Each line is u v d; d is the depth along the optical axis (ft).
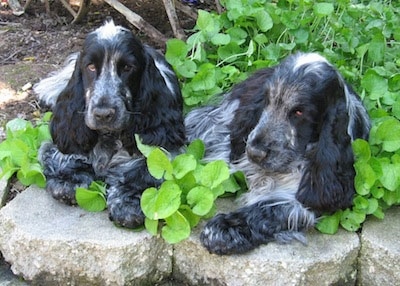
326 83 4.36
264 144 4.33
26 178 4.83
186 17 7.46
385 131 4.75
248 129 4.72
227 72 5.57
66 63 5.88
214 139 5.17
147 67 4.66
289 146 4.37
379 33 5.72
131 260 4.39
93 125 4.44
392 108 5.18
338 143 4.38
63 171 4.77
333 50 5.95
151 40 6.88
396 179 4.57
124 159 4.85
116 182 4.72
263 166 4.38
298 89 4.33
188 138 5.31
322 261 4.32
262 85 4.70
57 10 7.58
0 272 4.68
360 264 4.51
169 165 4.42
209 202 4.36
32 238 4.41
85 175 4.78
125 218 4.42
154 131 4.73
